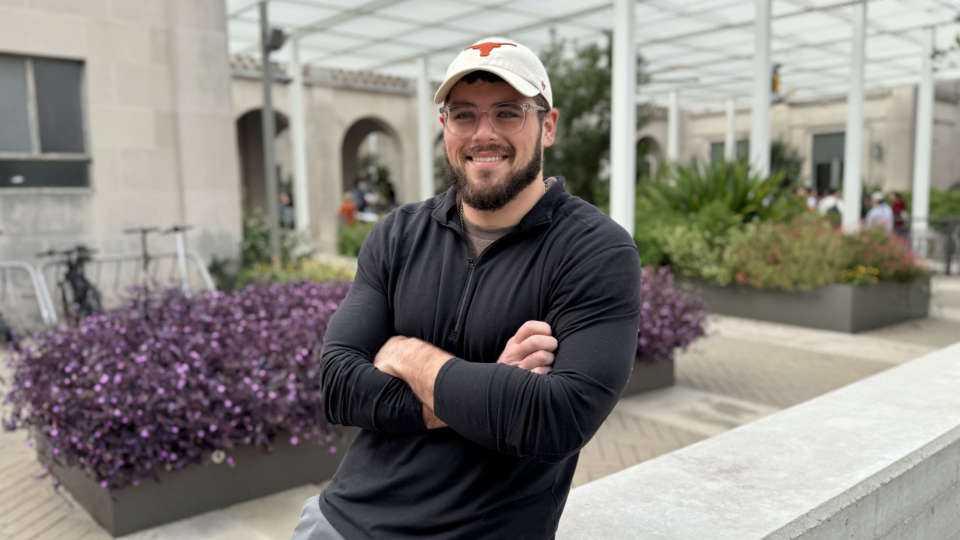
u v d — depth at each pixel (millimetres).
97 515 3211
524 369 1142
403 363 1248
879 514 1908
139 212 8320
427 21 11281
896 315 8141
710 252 8727
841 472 1906
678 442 4312
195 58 8500
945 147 21516
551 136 1329
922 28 11453
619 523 1656
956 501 2297
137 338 3936
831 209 13914
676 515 1687
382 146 27578
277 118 20125
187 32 8422
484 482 1212
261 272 8180
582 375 1106
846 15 10750
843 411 2436
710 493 1804
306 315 4352
